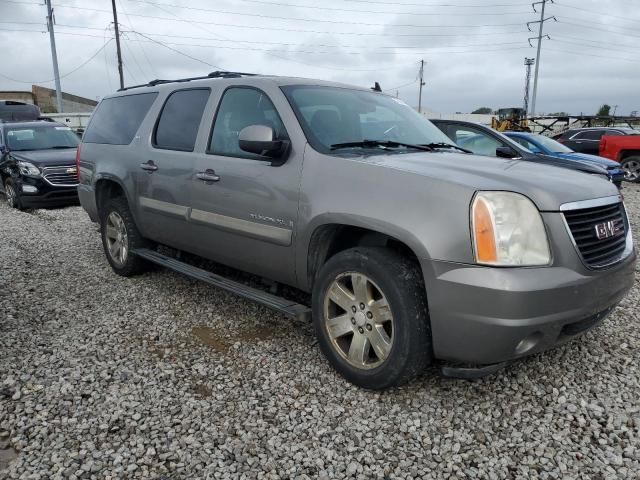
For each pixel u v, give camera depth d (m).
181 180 4.37
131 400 3.12
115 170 5.20
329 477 2.50
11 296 4.91
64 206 10.37
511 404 3.07
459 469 2.55
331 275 3.28
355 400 3.12
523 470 2.53
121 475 2.50
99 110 6.00
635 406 3.04
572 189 2.99
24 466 2.56
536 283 2.66
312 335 4.01
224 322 4.27
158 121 4.87
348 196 3.16
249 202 3.75
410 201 2.92
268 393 3.20
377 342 3.09
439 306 2.81
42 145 11.13
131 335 4.04
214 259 4.36
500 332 2.68
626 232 3.40
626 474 2.50
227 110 4.17
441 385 3.27
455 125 8.79
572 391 3.20
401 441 2.75
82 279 5.44
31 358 3.64
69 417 2.96
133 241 5.26
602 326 4.14
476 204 2.74
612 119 26.22
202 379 3.37
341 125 3.78
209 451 2.67
